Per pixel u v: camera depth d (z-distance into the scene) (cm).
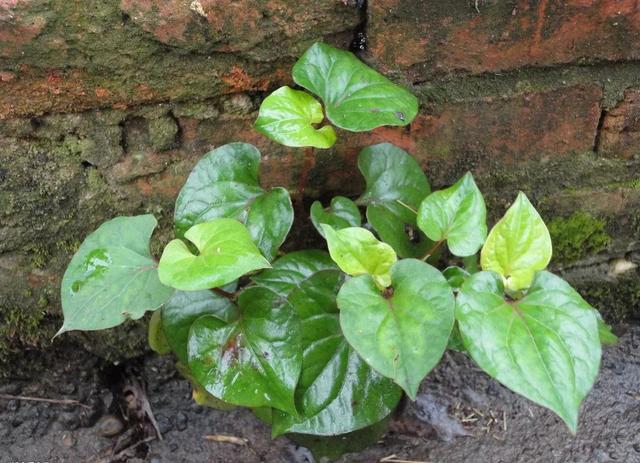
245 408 103
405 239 92
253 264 76
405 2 89
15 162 90
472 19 90
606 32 92
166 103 91
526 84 95
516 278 83
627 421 102
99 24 84
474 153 98
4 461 98
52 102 88
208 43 87
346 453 97
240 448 100
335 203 91
